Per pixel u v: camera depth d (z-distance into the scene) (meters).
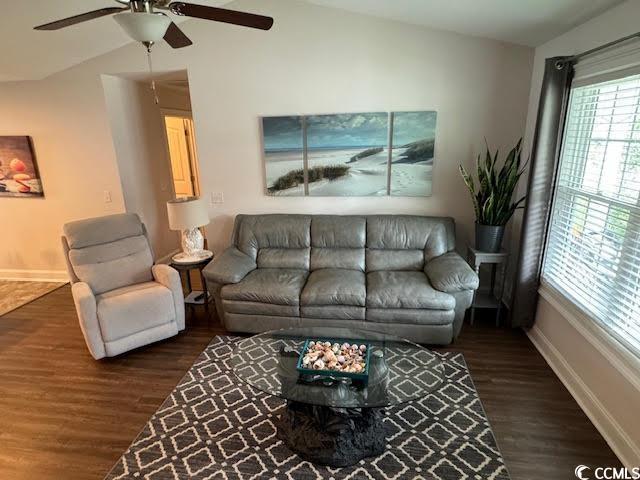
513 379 2.56
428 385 1.98
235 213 3.98
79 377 2.67
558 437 2.07
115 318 2.75
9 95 3.94
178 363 2.82
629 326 1.98
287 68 3.50
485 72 3.27
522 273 2.93
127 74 3.85
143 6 1.73
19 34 2.89
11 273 4.55
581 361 2.35
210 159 3.85
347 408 1.88
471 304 3.11
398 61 3.35
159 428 2.19
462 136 3.44
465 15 2.79
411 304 2.80
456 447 2.02
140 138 4.40
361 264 3.39
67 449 2.06
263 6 3.38
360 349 2.15
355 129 3.52
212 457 1.99
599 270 2.24
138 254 3.28
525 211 2.79
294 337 2.45
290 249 3.54
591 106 2.40
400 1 2.79
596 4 2.13
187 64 3.61
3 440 2.12
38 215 4.32
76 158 4.07
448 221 3.44
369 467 1.91
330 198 3.77
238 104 3.66
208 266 3.15
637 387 1.82
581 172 2.50
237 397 2.44
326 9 3.32
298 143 3.64
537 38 2.92
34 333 3.28
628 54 1.98
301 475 1.88
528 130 3.27
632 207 1.99
